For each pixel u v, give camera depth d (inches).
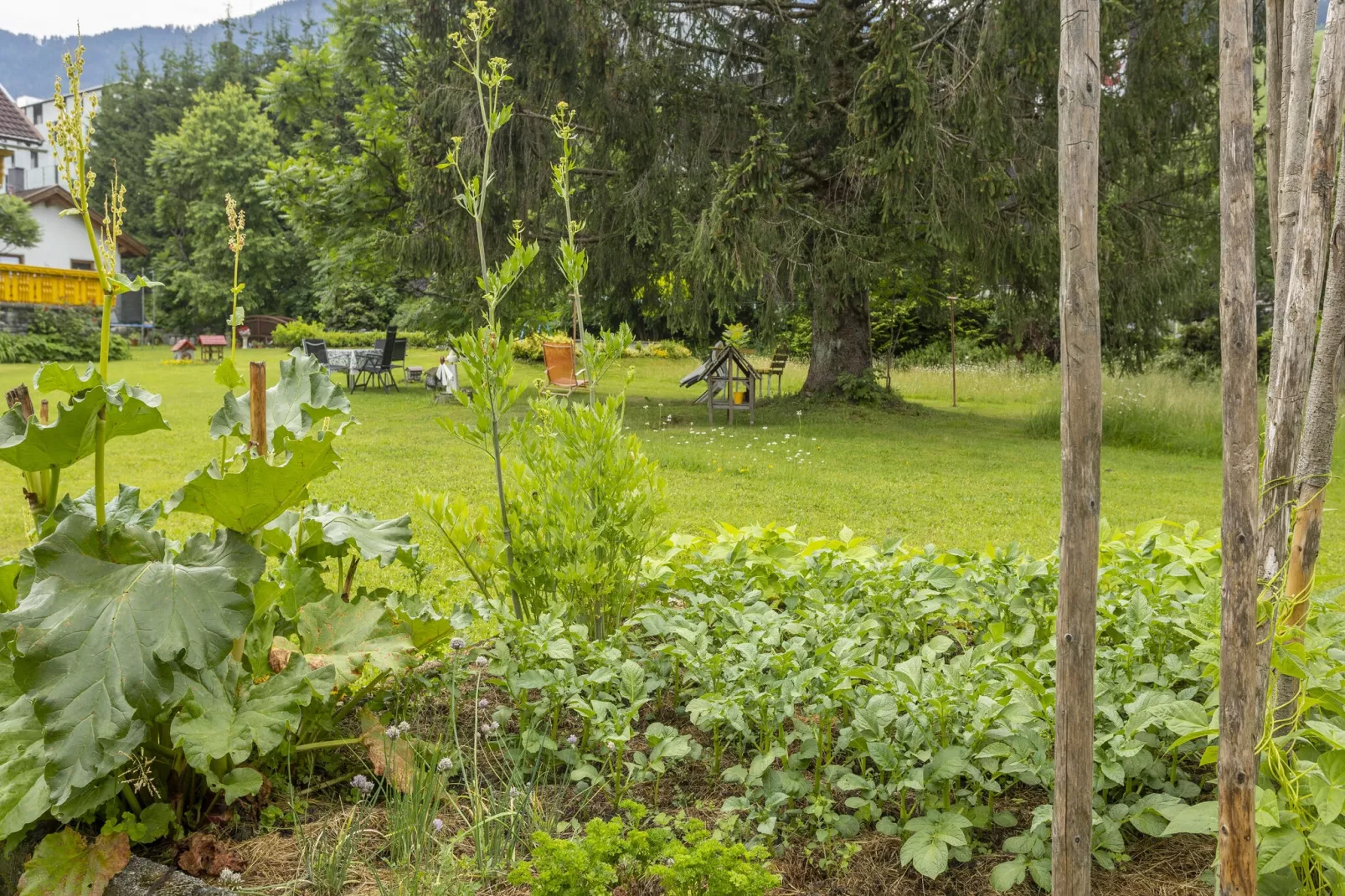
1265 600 72.4
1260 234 509.0
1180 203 518.0
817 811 82.9
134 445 376.2
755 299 498.0
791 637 115.5
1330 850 71.8
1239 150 55.9
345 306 1430.9
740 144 503.8
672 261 501.4
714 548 141.2
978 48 427.2
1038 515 268.8
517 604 122.1
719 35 513.7
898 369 826.8
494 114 122.3
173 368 911.7
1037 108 471.5
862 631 104.4
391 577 179.9
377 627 98.0
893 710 88.0
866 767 97.4
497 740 102.3
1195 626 98.1
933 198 431.5
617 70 481.7
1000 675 101.9
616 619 122.6
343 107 994.1
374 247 630.5
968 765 83.7
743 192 421.7
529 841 82.1
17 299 609.0
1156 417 475.8
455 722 97.4
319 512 111.2
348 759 99.2
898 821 87.1
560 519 116.5
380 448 383.9
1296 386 72.0
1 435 88.0
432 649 109.0
